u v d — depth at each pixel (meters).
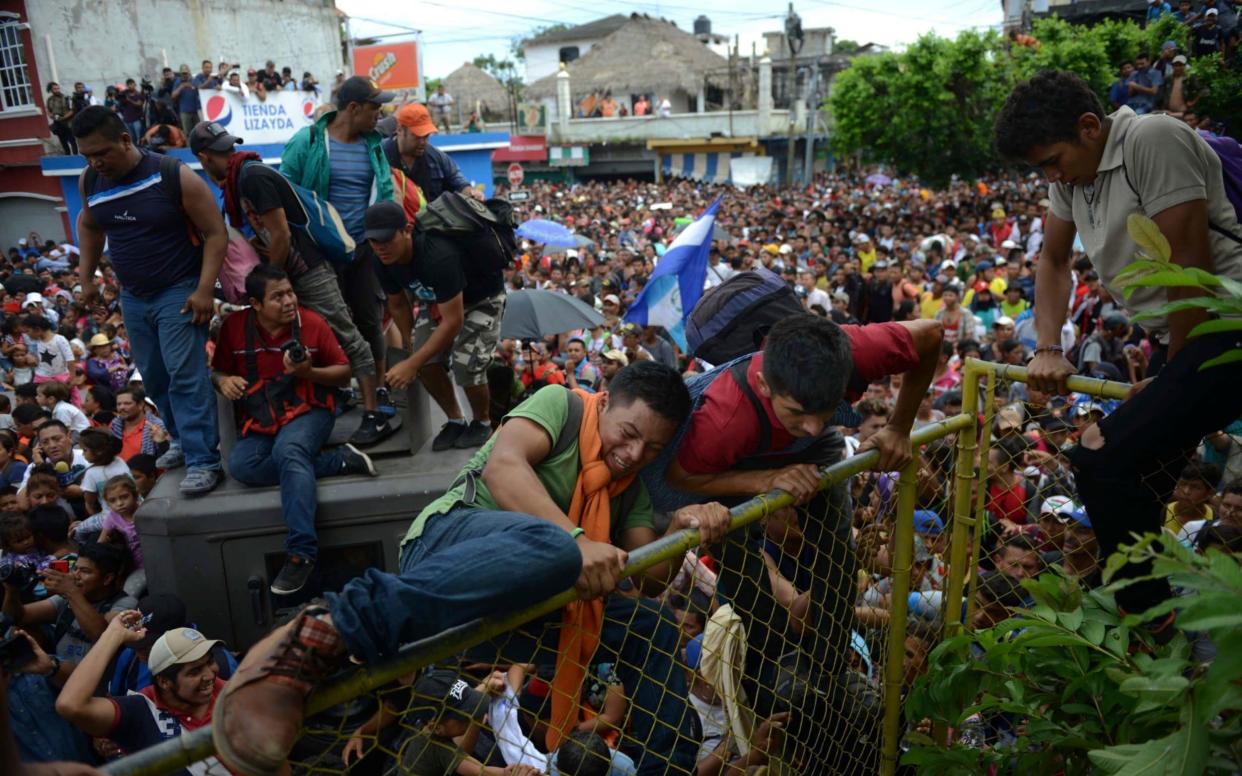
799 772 2.57
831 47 65.31
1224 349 2.31
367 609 1.50
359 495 4.03
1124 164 2.44
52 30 21.59
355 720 2.15
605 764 2.26
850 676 2.93
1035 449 3.81
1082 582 3.21
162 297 4.20
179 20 23.69
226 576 4.01
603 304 11.59
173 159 4.12
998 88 24.02
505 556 1.63
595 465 2.13
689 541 1.96
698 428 2.35
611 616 2.39
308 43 26.86
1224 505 2.95
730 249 18.00
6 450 7.41
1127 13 22.67
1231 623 1.44
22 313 12.23
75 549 5.66
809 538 2.84
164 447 7.39
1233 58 12.03
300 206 4.28
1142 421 2.45
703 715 2.78
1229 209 2.44
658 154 47.78
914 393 2.57
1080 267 10.96
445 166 5.56
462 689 2.23
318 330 4.14
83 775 1.24
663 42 51.34
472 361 4.44
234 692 1.40
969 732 2.98
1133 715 2.05
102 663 3.24
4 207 22.66
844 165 48.78
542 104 49.16
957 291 10.85
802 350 2.09
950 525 3.13
